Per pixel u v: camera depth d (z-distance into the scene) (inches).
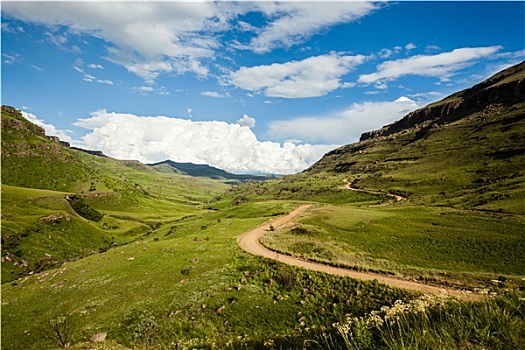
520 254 1744.6
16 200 5531.5
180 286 1552.7
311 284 1396.4
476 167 6230.3
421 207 3897.6
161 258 2085.4
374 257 1879.9
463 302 253.6
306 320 1131.9
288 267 1624.0
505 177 5118.1
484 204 3558.1
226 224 3843.5
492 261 1705.2
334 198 6929.1
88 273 2054.6
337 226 2910.9
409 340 195.9
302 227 2827.3
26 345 1270.9
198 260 1929.1
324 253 1923.0
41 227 4552.2
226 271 1701.5
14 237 3961.6
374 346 206.4
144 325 1133.1
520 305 221.0
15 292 2081.7
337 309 1166.3
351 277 1391.5
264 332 1102.4
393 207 4357.8
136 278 1769.2
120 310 1382.9
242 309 1259.2
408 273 1432.1
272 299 1320.1
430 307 258.4
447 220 2775.6
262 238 2532.0
